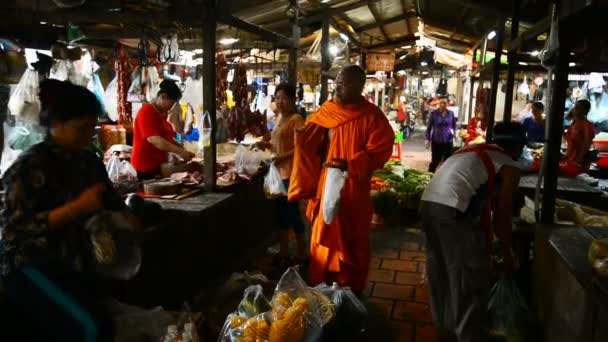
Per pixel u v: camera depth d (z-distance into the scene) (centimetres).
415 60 1772
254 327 230
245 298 258
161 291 296
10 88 345
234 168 446
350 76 310
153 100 393
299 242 419
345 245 319
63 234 184
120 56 431
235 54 653
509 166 262
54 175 179
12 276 176
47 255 178
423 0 823
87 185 190
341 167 312
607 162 574
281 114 408
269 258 442
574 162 549
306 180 333
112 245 197
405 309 345
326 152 337
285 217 408
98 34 407
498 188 266
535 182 452
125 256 210
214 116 363
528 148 680
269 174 400
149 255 279
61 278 182
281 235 418
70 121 179
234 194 369
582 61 335
